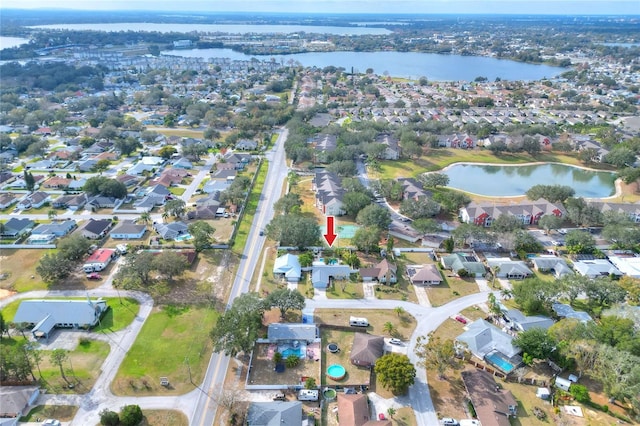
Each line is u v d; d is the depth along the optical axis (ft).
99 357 295.07
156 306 348.79
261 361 294.46
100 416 245.24
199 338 314.35
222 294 366.02
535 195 548.31
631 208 512.22
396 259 425.28
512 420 252.83
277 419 240.73
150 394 267.39
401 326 330.75
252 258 423.23
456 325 333.21
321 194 547.08
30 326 321.11
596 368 272.51
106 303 348.18
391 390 270.87
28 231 467.93
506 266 397.19
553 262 410.11
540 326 319.47
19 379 274.16
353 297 365.40
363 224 472.03
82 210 528.63
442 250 441.68
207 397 266.57
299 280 387.55
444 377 283.18
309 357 297.12
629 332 287.69
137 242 450.71
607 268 401.29
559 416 254.88
